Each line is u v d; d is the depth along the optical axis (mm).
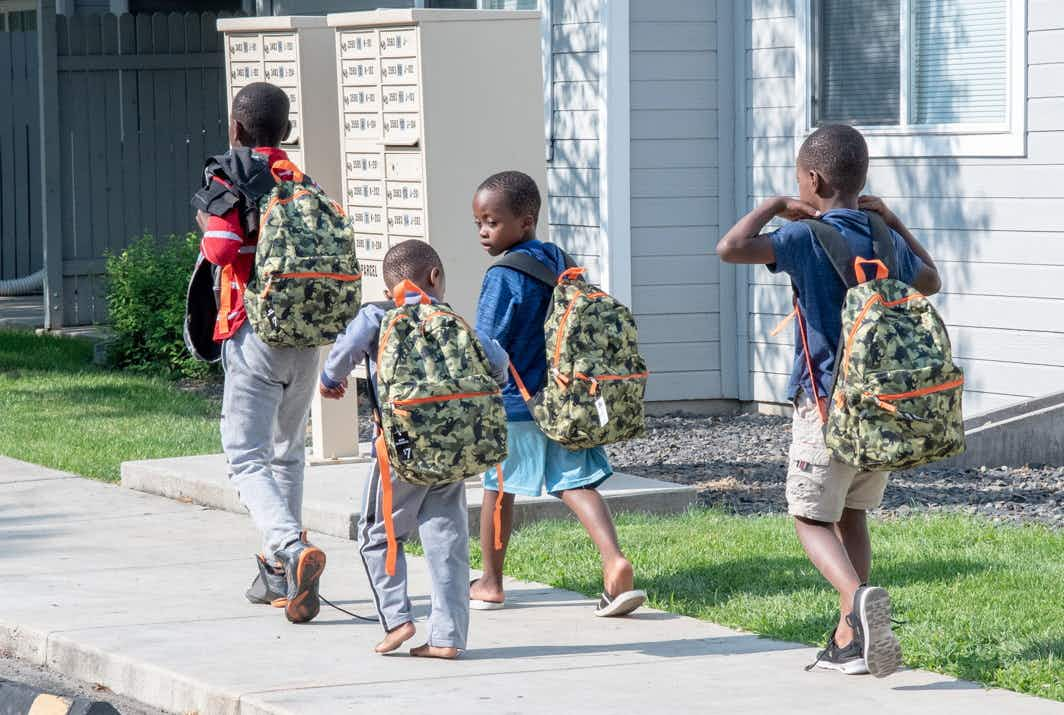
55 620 9273
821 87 16734
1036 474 14086
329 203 9211
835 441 7449
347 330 8281
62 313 24578
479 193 9336
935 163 15812
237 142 9586
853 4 16406
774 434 16250
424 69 11703
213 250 9078
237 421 9336
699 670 8148
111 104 24531
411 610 8711
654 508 12336
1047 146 14867
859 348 7344
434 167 11789
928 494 13172
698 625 9164
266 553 9508
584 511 9312
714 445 15703
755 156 17359
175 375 20578
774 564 10477
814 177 7949
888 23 16078
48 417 17172
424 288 8445
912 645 8383
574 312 8898
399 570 8469
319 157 13102
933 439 7340
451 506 8430
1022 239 15164
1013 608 9148
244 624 9195
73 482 13742
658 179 17484
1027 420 14578
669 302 17656
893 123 16172
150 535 11703
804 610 9297
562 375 8859
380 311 8266
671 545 11102
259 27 13242
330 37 13047
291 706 7496
